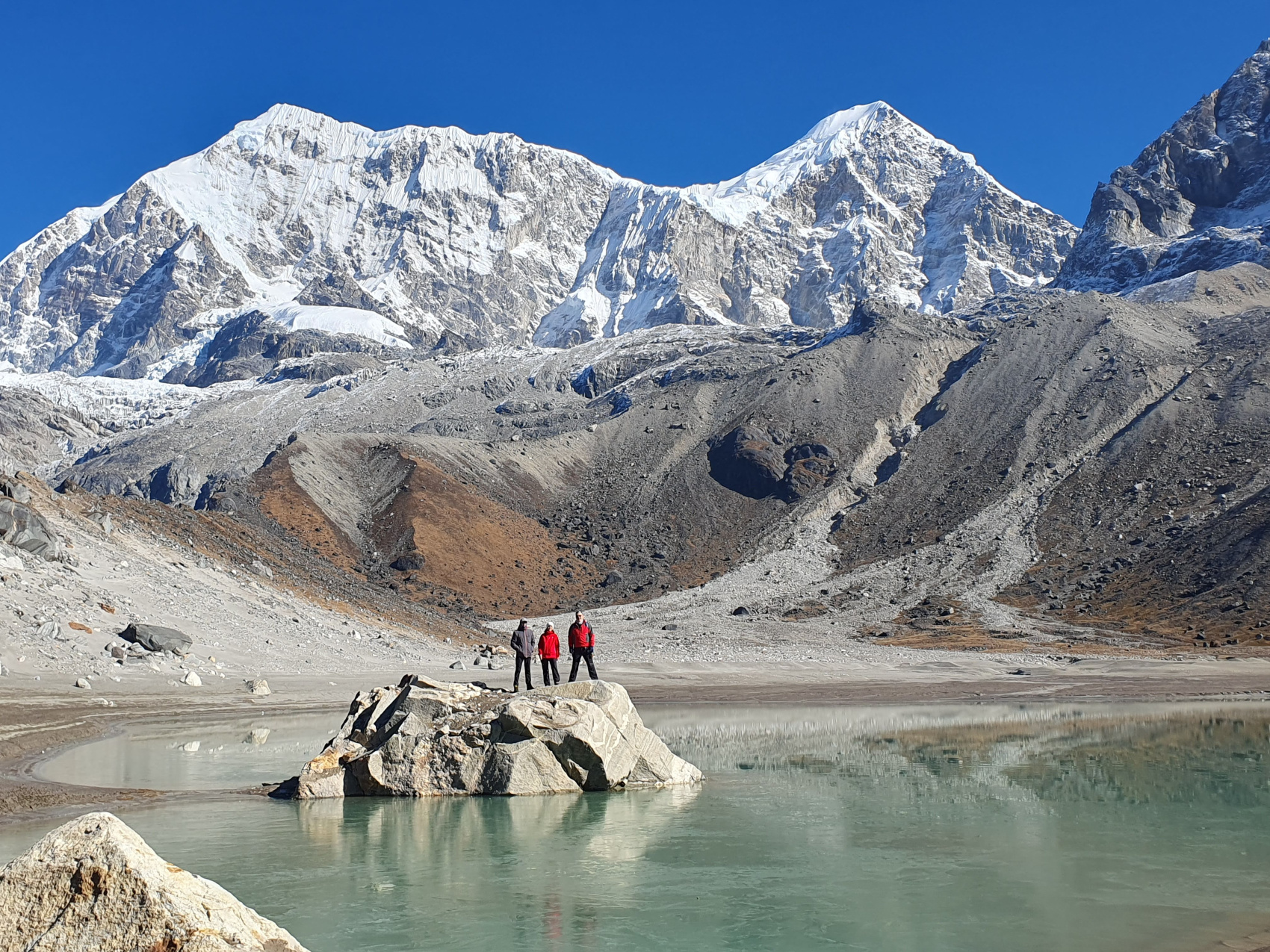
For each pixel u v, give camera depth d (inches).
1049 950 622.5
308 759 1418.6
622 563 7554.1
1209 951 620.7
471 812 1059.9
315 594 3649.1
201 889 451.5
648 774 1222.9
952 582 6299.2
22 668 1971.0
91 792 1122.0
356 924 666.8
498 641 4335.6
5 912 428.1
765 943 631.2
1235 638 4648.1
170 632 2399.1
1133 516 6584.6
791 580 6776.6
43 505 2869.1
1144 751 1601.9
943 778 1304.1
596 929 660.7
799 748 1654.8
